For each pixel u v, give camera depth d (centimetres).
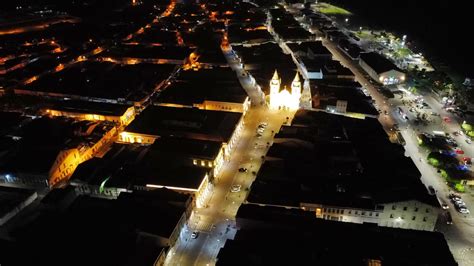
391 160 14888
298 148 16025
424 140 17175
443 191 14312
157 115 18800
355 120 18438
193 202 13212
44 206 13088
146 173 14412
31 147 16488
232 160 16412
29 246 11244
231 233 12388
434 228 12500
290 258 10250
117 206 12619
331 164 14962
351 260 10181
